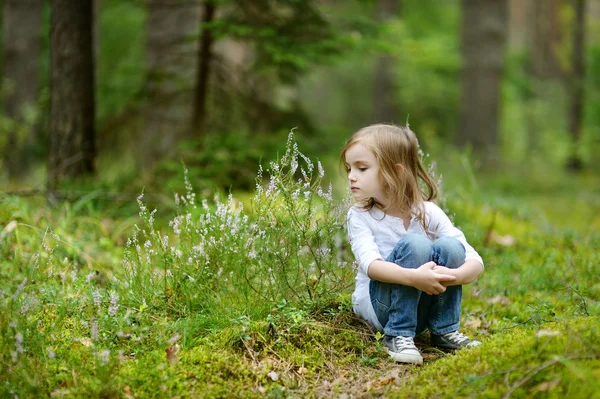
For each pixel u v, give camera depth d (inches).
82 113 204.4
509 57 684.7
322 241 114.6
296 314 108.1
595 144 526.0
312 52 217.9
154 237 117.7
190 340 102.3
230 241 112.7
